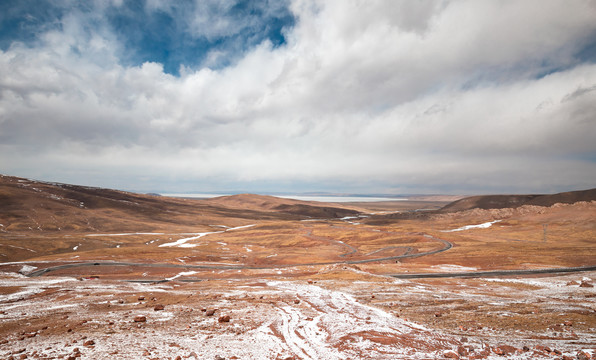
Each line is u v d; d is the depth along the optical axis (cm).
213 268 10806
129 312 3177
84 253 13175
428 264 10881
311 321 2744
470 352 1825
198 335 2273
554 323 2633
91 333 2314
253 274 8831
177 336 2239
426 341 2089
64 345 1977
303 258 13488
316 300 3919
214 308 3378
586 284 5500
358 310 3325
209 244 18725
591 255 11525
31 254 14325
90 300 3994
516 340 2100
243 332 2373
